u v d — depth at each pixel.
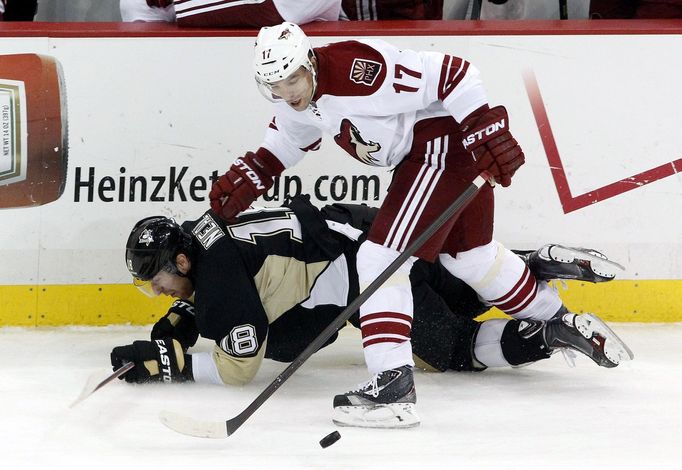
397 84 13.23
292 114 14.10
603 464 12.17
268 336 14.97
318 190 17.91
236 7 17.34
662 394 14.97
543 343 15.08
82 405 14.05
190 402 14.27
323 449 12.57
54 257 17.61
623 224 18.36
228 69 17.47
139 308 17.94
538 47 17.73
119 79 17.31
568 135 18.05
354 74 13.14
